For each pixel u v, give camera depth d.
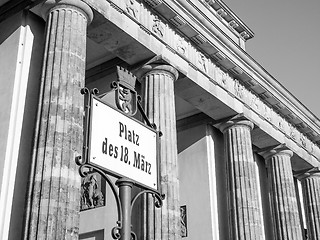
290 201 45.56
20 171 25.62
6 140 25.83
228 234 40.78
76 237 21.66
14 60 28.09
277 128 47.03
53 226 20.83
